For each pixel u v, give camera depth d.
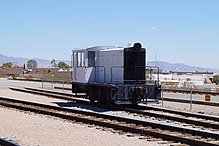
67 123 17.36
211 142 12.70
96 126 16.39
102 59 25.52
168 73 87.75
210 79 105.38
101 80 25.53
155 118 19.12
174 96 34.44
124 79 23.34
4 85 50.50
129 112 21.78
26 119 18.58
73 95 32.69
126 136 14.12
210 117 18.73
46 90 40.47
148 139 13.39
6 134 14.33
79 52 27.03
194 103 27.50
